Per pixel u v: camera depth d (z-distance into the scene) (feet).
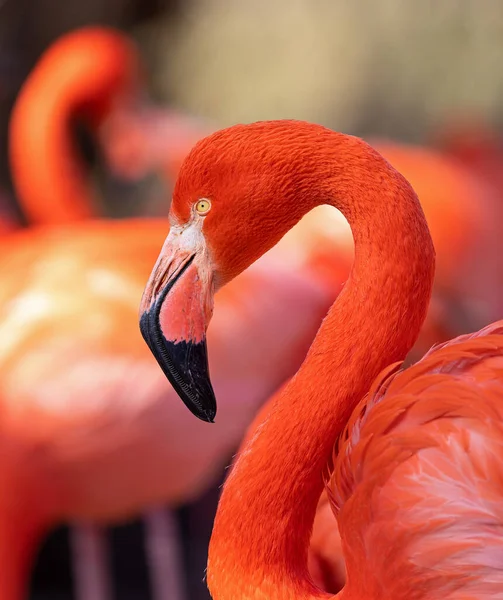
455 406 7.30
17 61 31.32
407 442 7.36
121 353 16.05
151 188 31.50
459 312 20.81
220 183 7.90
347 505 7.65
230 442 16.81
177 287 8.06
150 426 16.05
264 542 7.88
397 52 35.01
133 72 24.29
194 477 16.70
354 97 34.91
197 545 23.06
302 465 7.89
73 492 16.44
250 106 34.53
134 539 22.71
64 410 15.87
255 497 7.90
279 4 34.94
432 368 7.58
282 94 34.55
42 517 16.71
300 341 17.69
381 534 7.43
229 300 16.94
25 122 23.15
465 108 34.09
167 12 34.81
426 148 29.43
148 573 22.36
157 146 24.06
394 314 7.71
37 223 23.17
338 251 18.81
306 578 8.09
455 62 34.73
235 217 7.93
